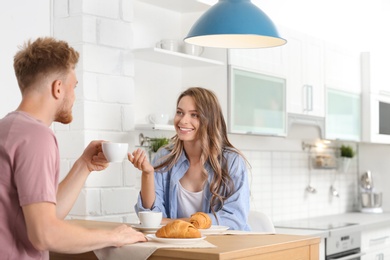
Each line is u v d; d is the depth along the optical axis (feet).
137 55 12.65
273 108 15.19
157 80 13.69
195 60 13.25
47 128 6.48
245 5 10.24
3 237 6.44
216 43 11.16
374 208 21.30
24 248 6.57
